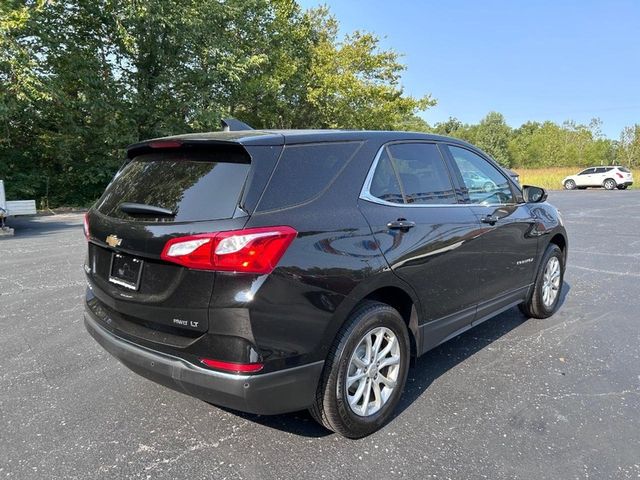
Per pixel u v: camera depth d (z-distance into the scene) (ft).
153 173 9.18
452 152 12.20
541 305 15.53
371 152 9.79
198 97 62.54
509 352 13.16
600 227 39.55
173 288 7.70
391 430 9.29
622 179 105.91
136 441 8.84
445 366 12.26
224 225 7.34
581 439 8.95
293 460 8.30
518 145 266.36
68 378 11.33
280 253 7.46
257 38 72.84
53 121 57.41
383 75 87.81
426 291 10.17
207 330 7.43
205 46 61.67
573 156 200.23
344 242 8.40
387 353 9.47
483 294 12.26
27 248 27.91
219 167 8.20
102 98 56.34
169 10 56.34
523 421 9.60
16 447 8.59
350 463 8.21
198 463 8.20
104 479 7.74
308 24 85.05
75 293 18.17
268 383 7.50
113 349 8.78
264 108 82.07
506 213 13.12
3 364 12.03
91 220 9.85
